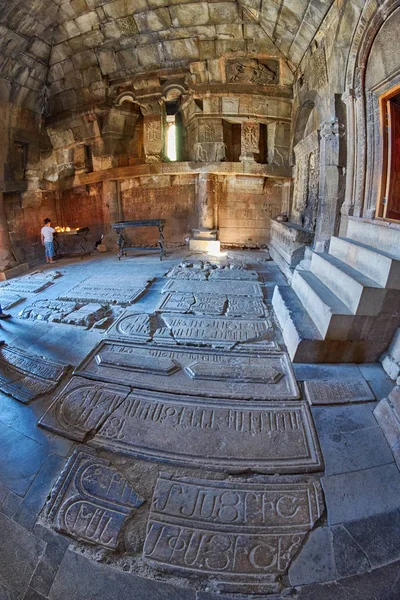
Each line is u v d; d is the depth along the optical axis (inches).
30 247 391.9
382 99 184.2
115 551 82.2
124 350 168.6
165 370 146.9
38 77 357.1
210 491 95.3
